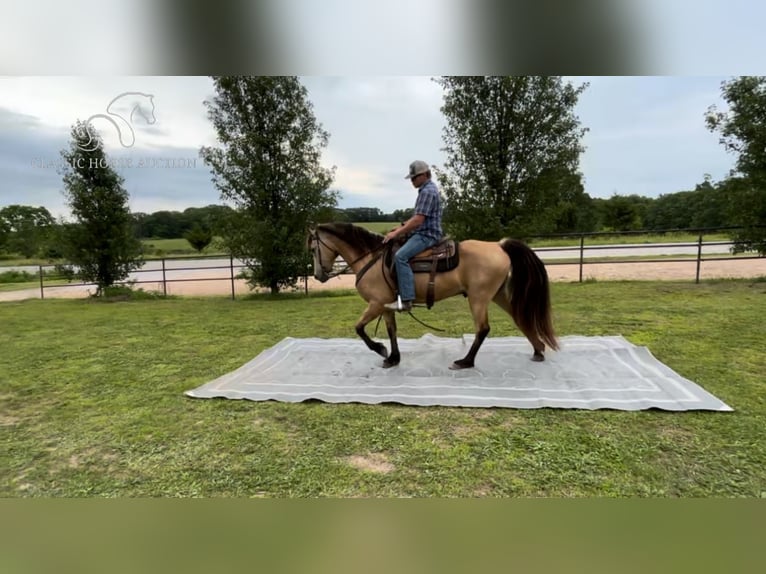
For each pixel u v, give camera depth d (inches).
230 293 426.9
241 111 358.6
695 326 190.9
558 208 334.3
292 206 368.5
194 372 153.8
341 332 209.2
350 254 144.6
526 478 78.6
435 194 130.6
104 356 179.2
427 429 100.6
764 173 293.1
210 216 373.4
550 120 313.6
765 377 126.3
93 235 401.1
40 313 304.2
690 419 100.7
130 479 83.0
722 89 303.3
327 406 116.7
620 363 141.2
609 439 92.3
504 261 133.2
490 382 128.3
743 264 459.8
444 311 253.8
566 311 234.2
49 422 112.3
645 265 477.1
